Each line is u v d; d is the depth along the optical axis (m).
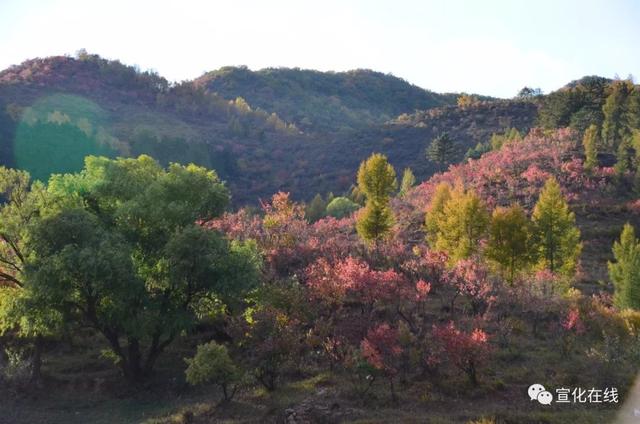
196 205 24.42
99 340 26.45
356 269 23.41
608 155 68.56
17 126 103.19
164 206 22.62
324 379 19.48
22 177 23.52
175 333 22.89
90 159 24.97
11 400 20.69
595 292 35.81
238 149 138.62
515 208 32.56
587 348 21.53
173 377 22.41
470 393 17.61
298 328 21.80
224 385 18.34
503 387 17.98
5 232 21.91
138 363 22.31
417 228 52.16
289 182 115.56
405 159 115.62
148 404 20.23
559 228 35.03
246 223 37.97
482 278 26.52
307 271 26.94
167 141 116.81
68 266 19.22
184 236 21.06
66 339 25.89
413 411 16.55
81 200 23.45
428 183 69.00
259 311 20.88
